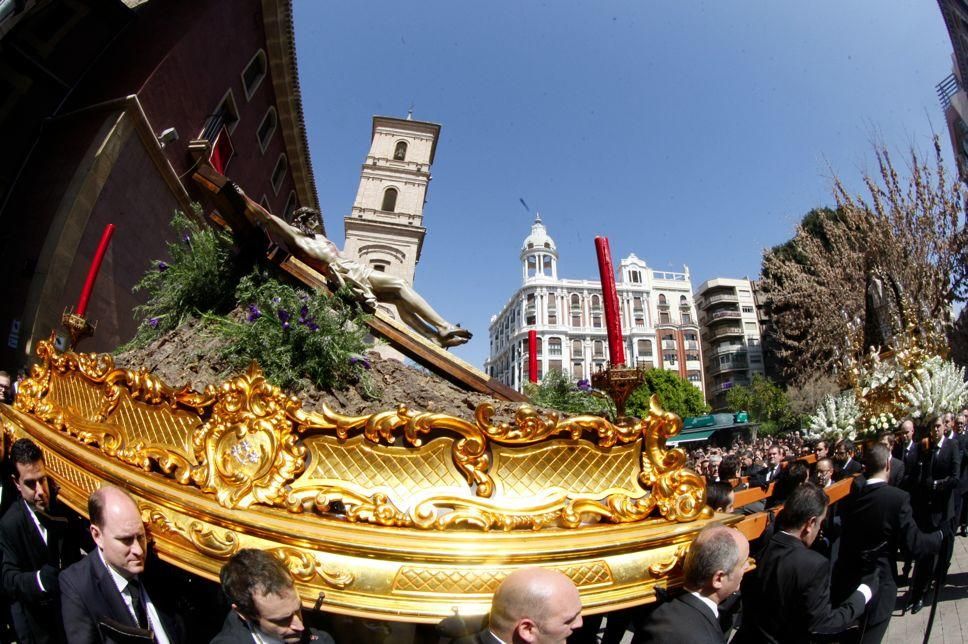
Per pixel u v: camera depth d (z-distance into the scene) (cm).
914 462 609
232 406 218
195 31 1239
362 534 197
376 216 3678
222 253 392
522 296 7731
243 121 1578
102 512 209
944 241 2208
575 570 199
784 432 3944
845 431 784
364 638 247
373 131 4047
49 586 250
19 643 274
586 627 316
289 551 195
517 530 205
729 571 204
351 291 355
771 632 263
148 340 389
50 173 1013
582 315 7488
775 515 340
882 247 2350
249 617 184
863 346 1022
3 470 335
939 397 732
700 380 6956
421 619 185
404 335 346
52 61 1073
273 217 358
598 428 221
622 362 234
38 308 876
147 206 1147
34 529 281
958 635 419
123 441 248
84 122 1044
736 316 6681
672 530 218
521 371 7219
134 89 1076
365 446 213
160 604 253
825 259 2983
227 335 309
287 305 310
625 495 222
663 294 7638
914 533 342
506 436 213
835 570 376
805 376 3359
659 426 229
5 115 1004
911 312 918
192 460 224
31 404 322
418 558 191
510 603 168
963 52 2688
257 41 1570
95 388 274
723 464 635
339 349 294
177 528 211
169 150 1192
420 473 211
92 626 217
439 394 310
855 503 368
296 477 212
